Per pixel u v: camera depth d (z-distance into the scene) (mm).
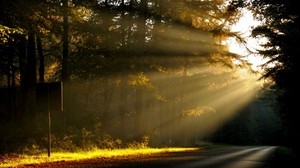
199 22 34500
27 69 25906
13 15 18469
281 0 15023
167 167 13523
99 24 28844
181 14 32781
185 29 33000
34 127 24031
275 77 21453
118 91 43531
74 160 15562
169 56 32219
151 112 44688
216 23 33031
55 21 22203
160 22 31562
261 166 15773
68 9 21375
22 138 21016
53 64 41312
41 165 13148
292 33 16828
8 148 18312
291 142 30719
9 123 26094
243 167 14961
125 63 27969
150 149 28281
